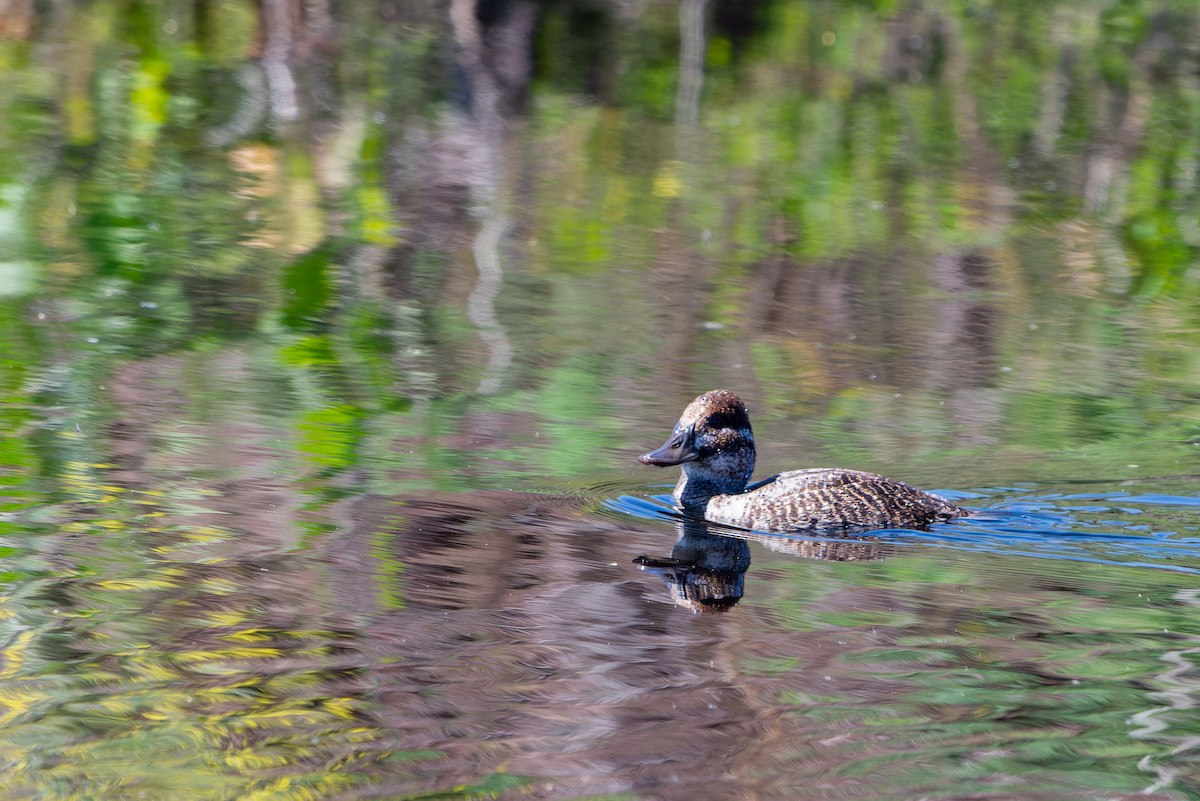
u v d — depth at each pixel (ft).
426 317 55.72
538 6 108.99
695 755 22.89
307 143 81.46
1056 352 53.98
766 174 81.05
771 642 27.86
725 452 38.63
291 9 101.04
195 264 61.36
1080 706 24.94
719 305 58.85
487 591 30.35
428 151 81.87
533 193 75.51
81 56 92.79
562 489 38.34
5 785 21.67
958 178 81.92
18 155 75.10
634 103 93.86
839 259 66.85
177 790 21.61
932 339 55.42
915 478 40.34
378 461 39.93
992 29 116.57
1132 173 84.17
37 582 30.09
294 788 21.67
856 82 101.65
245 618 28.40
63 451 39.45
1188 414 46.55
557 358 51.13
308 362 49.65
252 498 36.19
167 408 43.88
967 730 23.94
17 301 55.11
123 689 25.08
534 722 24.02
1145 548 34.65
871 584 31.76
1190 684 25.94
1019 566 33.24
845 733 23.90
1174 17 122.31
